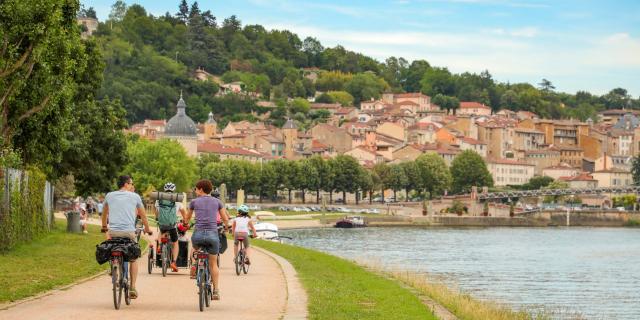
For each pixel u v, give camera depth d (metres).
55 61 77.94
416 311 45.28
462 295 65.81
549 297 102.12
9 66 71.81
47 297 43.50
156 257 58.53
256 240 106.81
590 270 146.00
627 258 176.75
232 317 38.00
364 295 50.91
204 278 40.62
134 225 39.84
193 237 41.84
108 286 48.69
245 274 59.56
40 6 70.62
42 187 87.81
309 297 45.94
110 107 122.62
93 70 113.50
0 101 73.19
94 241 87.88
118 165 123.69
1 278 50.72
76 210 112.94
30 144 86.44
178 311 39.50
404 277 69.00
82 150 114.31
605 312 89.75
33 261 62.78
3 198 68.44
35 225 83.69
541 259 170.75
